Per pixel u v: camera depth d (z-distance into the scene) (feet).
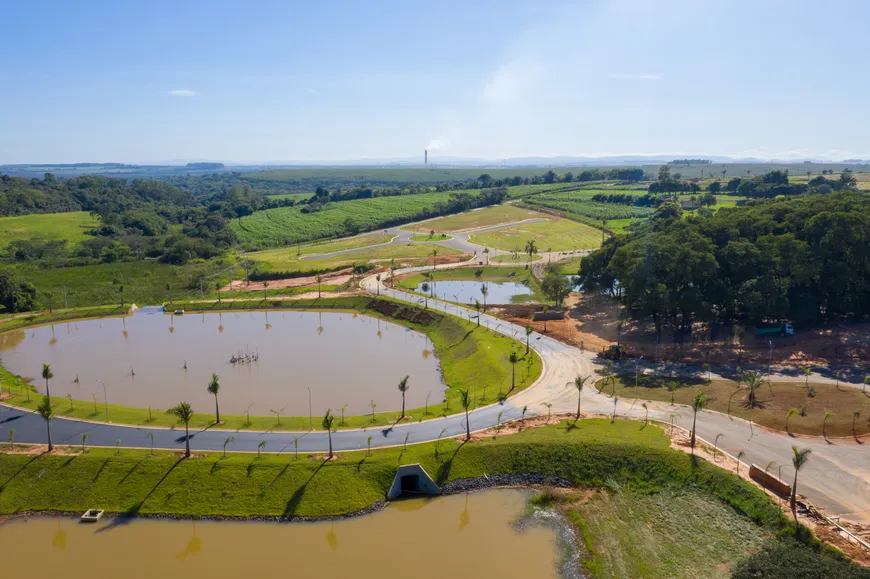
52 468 252.62
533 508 235.81
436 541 217.77
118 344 466.70
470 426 288.92
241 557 209.97
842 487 223.71
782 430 270.67
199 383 369.50
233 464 252.21
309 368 400.26
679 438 266.98
